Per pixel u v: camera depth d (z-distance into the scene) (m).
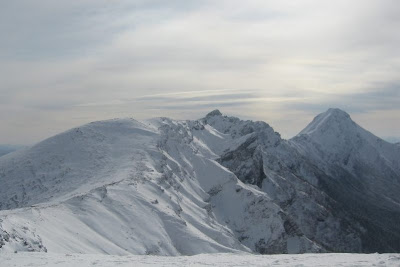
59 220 65.50
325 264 28.19
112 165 122.06
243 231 120.81
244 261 31.98
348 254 37.75
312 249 126.19
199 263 30.42
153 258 34.81
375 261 29.27
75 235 62.88
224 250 83.50
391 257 31.31
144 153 127.31
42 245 45.50
